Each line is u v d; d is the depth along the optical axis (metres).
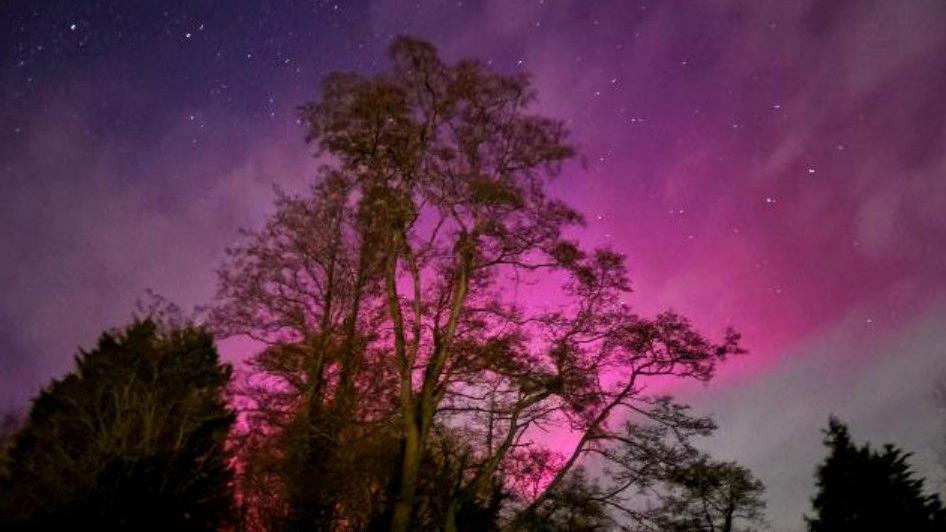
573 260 19.73
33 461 16.23
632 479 19.08
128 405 16.36
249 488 18.44
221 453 18.47
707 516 23.64
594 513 19.05
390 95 19.72
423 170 20.72
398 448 19.00
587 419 19.44
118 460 14.29
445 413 20.05
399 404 20.08
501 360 19.64
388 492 18.41
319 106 20.20
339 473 18.09
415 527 18.11
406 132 20.72
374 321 21.69
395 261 21.08
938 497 22.64
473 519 19.92
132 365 18.06
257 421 19.34
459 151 20.86
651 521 19.28
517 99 21.05
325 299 23.34
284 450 18.47
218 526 16.78
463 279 20.28
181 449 16.16
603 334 20.12
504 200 19.53
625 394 19.53
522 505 20.05
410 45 20.27
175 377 18.06
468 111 21.09
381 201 20.31
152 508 13.96
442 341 19.95
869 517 22.67
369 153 20.73
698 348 19.11
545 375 19.50
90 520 13.01
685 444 19.22
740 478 23.64
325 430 19.30
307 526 17.70
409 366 19.38
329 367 21.33
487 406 19.95
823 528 23.80
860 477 23.48
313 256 23.33
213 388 20.89
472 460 19.84
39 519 12.98
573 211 20.12
